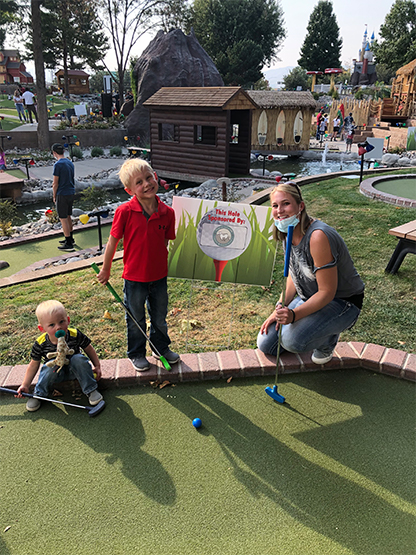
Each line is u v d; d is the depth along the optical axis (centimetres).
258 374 326
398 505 219
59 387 308
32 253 711
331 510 216
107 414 285
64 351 282
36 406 289
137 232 283
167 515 213
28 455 250
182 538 202
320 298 271
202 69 2509
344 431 269
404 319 403
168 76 2392
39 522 210
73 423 276
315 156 2048
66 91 4419
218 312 426
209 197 1112
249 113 1355
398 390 309
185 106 1304
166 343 331
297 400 298
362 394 305
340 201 829
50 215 912
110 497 223
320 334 290
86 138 2219
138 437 264
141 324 315
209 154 1323
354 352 341
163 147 1447
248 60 5153
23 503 220
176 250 354
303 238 274
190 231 349
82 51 4469
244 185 1256
